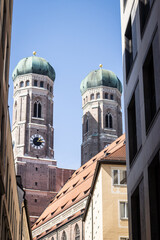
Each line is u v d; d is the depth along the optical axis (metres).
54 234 122.50
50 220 130.25
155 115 29.58
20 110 171.62
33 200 158.00
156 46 29.69
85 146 185.25
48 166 164.38
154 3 30.59
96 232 76.25
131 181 36.78
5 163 37.69
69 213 118.12
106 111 189.88
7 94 36.81
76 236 110.00
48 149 168.00
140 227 33.94
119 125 190.50
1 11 30.92
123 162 72.81
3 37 33.50
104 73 195.38
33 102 173.38
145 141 32.12
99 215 73.12
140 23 34.75
